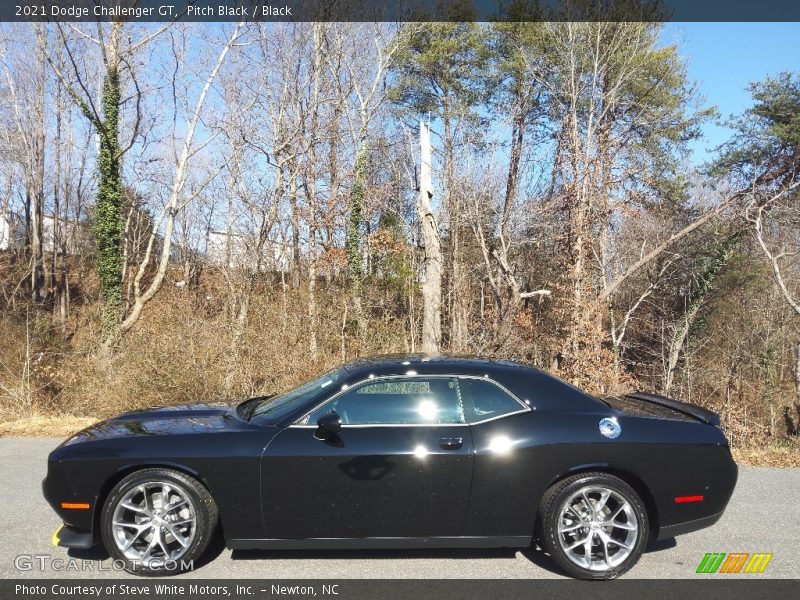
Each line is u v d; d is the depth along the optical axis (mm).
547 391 4172
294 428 3955
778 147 21688
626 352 23672
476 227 20438
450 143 21094
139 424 4270
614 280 20031
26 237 31953
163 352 10227
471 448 3855
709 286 21594
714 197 21938
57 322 21297
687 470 3969
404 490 3830
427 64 25562
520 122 25266
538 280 21344
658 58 21312
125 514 3875
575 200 16750
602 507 3924
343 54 22375
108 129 17719
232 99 21734
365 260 20375
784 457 7191
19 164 29328
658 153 22844
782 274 19891
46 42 19688
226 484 3811
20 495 5352
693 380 20797
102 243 17828
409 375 4137
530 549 4293
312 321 12680
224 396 9992
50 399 12070
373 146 23516
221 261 22984
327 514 3820
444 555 4152
